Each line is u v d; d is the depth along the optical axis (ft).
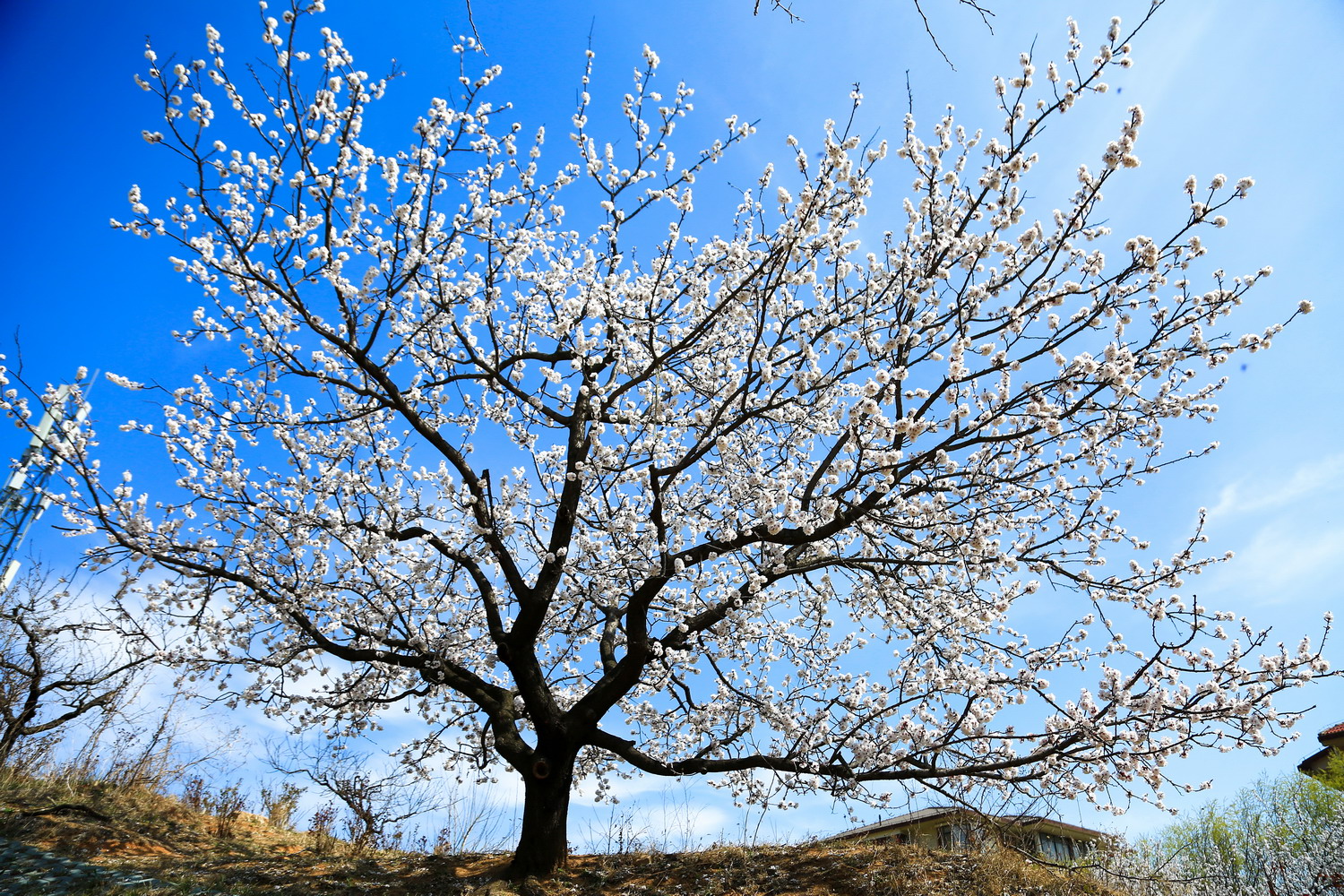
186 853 25.73
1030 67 19.25
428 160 24.94
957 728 21.45
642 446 29.58
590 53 28.81
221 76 21.36
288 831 33.32
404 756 30.91
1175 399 22.44
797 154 22.08
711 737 27.63
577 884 23.49
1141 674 19.76
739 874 23.26
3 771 28.73
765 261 23.17
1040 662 24.70
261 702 28.89
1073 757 19.66
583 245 34.63
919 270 22.00
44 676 31.60
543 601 26.94
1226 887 25.09
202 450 29.22
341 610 29.17
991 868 21.49
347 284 25.25
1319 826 28.60
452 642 26.63
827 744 21.95
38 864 21.90
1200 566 24.29
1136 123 17.88
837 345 24.44
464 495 28.58
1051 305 19.58
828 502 21.15
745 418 23.97
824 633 29.58
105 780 30.78
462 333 30.14
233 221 24.06
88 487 25.13
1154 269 19.77
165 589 28.68
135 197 22.65
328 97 21.97
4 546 28.73
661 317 29.63
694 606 30.91
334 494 26.96
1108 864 23.18
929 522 22.95
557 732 25.90
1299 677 19.31
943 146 24.11
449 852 30.07
